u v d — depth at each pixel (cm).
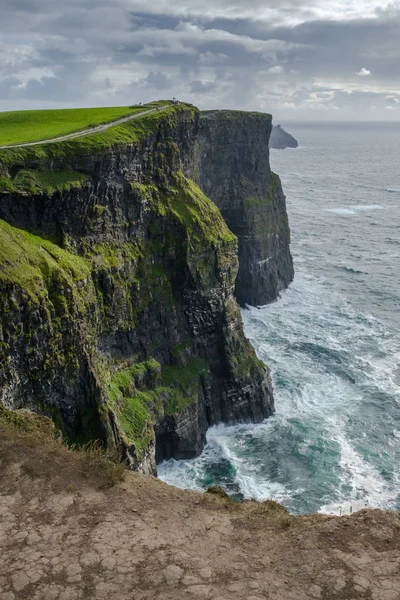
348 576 1218
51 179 4691
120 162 5359
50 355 3944
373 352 7644
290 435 5753
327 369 7150
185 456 5438
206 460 5428
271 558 1289
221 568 1255
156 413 5222
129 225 5547
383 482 4947
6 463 1627
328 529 1374
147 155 5884
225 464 5344
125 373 5288
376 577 1217
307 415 6116
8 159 4531
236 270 6381
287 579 1218
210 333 6112
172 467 5325
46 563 1273
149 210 5781
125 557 1288
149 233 5812
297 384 6750
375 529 1367
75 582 1218
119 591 1192
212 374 6056
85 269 4647
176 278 5903
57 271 4156
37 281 3894
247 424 6041
